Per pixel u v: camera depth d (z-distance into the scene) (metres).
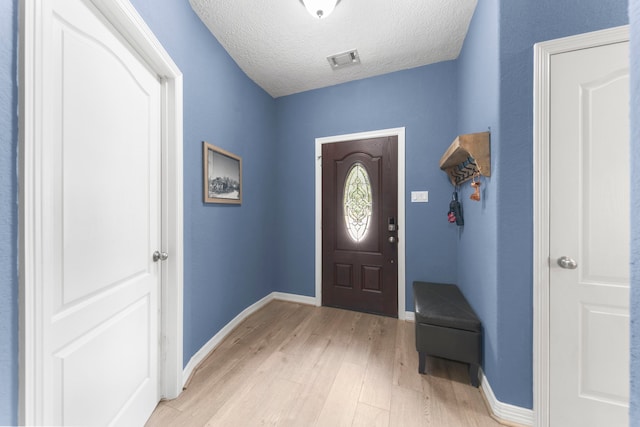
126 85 1.15
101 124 1.01
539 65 1.23
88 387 0.96
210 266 1.97
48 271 0.78
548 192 1.23
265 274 2.94
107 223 1.05
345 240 2.80
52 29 0.79
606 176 1.17
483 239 1.57
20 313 0.69
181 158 1.52
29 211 0.71
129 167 1.18
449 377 1.67
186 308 1.65
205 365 1.78
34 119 0.71
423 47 2.21
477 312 1.69
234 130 2.34
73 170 0.88
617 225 1.17
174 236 1.47
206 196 1.88
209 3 1.71
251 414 1.37
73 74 0.88
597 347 1.18
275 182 3.12
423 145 2.49
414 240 2.52
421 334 1.68
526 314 1.28
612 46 1.16
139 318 1.28
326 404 1.44
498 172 1.32
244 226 2.51
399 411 1.39
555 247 1.23
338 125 2.82
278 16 1.84
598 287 1.18
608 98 1.17
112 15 1.03
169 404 1.43
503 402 1.32
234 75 2.35
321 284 2.90
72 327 0.88
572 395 1.22
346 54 2.29
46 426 0.78
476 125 1.72
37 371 0.73
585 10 1.18
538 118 1.24
